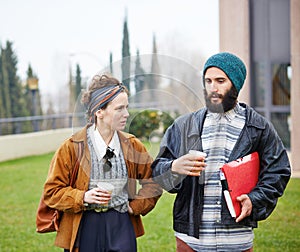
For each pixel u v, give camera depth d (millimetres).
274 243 7434
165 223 8703
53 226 4074
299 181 10992
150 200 4094
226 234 3891
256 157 3908
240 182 3822
